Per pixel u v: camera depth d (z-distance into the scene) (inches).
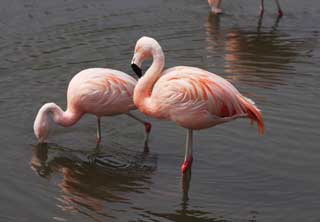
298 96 483.2
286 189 366.6
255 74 525.7
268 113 455.5
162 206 351.3
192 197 360.5
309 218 336.8
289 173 383.2
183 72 368.2
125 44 592.4
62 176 383.9
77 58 557.0
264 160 398.6
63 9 684.1
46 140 425.7
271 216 340.5
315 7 716.0
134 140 430.3
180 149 418.6
